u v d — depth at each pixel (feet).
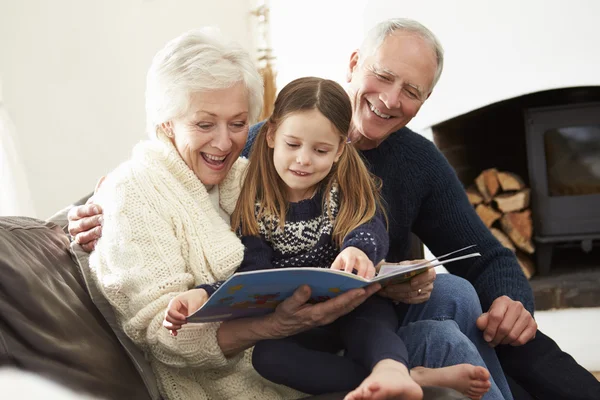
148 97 5.32
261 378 5.33
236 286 4.12
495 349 6.44
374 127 6.38
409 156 6.66
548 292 10.81
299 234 5.41
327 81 5.32
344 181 5.43
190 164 5.33
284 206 5.45
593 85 10.55
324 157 5.25
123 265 4.91
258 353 4.99
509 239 11.33
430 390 4.25
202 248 5.10
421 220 6.98
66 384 4.24
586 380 6.03
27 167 10.45
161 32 11.73
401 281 4.99
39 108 10.56
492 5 10.69
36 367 4.17
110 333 4.99
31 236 5.07
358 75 6.42
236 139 5.30
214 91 5.07
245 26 12.62
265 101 11.71
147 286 4.86
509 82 10.78
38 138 10.55
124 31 11.30
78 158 10.87
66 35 10.78
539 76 10.69
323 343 5.38
